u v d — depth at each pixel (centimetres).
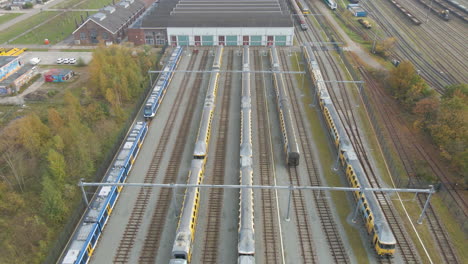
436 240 4947
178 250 4347
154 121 7762
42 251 4684
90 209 5053
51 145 5956
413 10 15775
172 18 12494
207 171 6253
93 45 12081
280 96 8025
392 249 4544
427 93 8188
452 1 16112
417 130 7381
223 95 8881
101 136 6756
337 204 5588
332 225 5200
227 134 7319
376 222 4731
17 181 5644
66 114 6719
